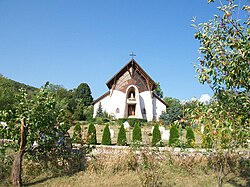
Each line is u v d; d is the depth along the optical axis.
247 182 11.09
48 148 11.67
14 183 10.47
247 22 5.50
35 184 10.86
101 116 49.16
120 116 49.69
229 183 11.14
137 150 12.75
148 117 50.69
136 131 18.52
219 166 11.11
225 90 5.76
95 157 13.20
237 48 5.30
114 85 50.88
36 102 10.95
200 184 11.08
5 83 37.38
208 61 5.70
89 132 17.12
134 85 50.84
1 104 29.31
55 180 11.30
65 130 12.09
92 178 11.66
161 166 11.88
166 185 10.82
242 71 5.22
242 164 11.79
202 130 9.15
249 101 5.34
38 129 11.05
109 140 17.86
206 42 5.72
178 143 14.16
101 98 51.31
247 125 5.50
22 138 10.78
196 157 13.05
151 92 51.53
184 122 6.21
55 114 11.29
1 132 10.86
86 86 75.25
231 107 5.57
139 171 11.54
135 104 50.62
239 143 8.27
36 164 12.02
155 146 12.97
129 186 10.56
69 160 12.62
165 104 52.62
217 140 8.73
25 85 54.12
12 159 11.62
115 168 12.48
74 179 11.48
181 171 12.34
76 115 48.41
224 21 5.64
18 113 10.84
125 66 50.72
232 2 5.59
